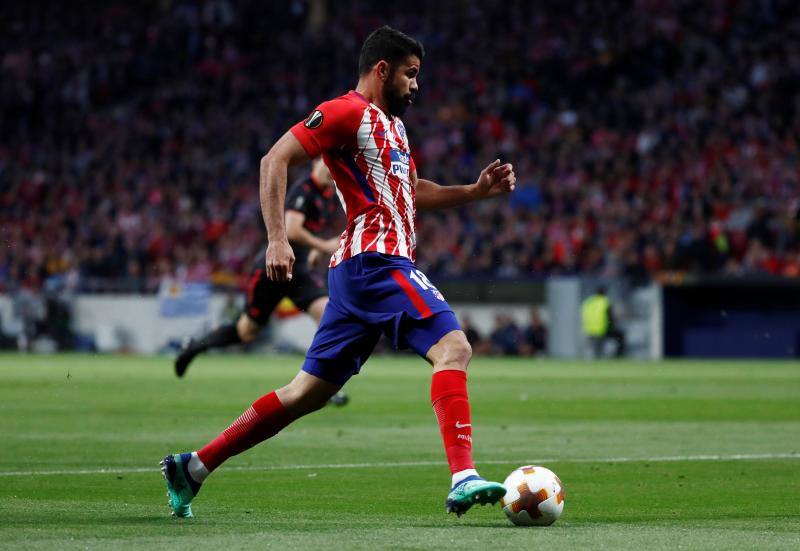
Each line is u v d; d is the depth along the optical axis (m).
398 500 23.69
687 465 29.97
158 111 152.88
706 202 114.44
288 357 105.50
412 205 20.84
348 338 20.36
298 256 48.22
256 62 160.75
